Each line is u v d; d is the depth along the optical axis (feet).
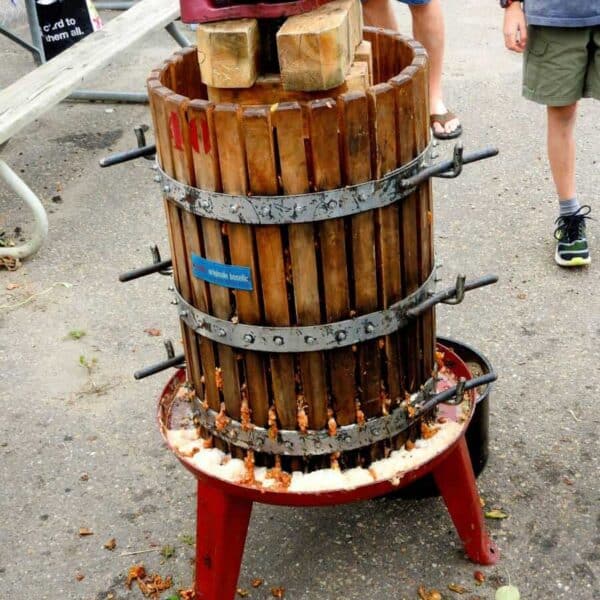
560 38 10.59
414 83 5.93
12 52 22.22
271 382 6.42
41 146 16.89
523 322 10.93
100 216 14.33
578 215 11.61
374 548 8.05
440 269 12.08
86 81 14.08
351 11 6.11
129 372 10.66
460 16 21.44
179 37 17.80
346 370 6.35
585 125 15.75
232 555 7.07
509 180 14.19
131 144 16.88
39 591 7.91
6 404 10.25
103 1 24.06
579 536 7.99
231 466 6.78
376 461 6.75
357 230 5.95
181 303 6.69
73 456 9.41
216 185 5.85
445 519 8.29
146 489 8.93
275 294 6.06
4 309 12.05
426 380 6.97
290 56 5.71
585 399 9.61
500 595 7.41
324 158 5.65
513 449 9.00
